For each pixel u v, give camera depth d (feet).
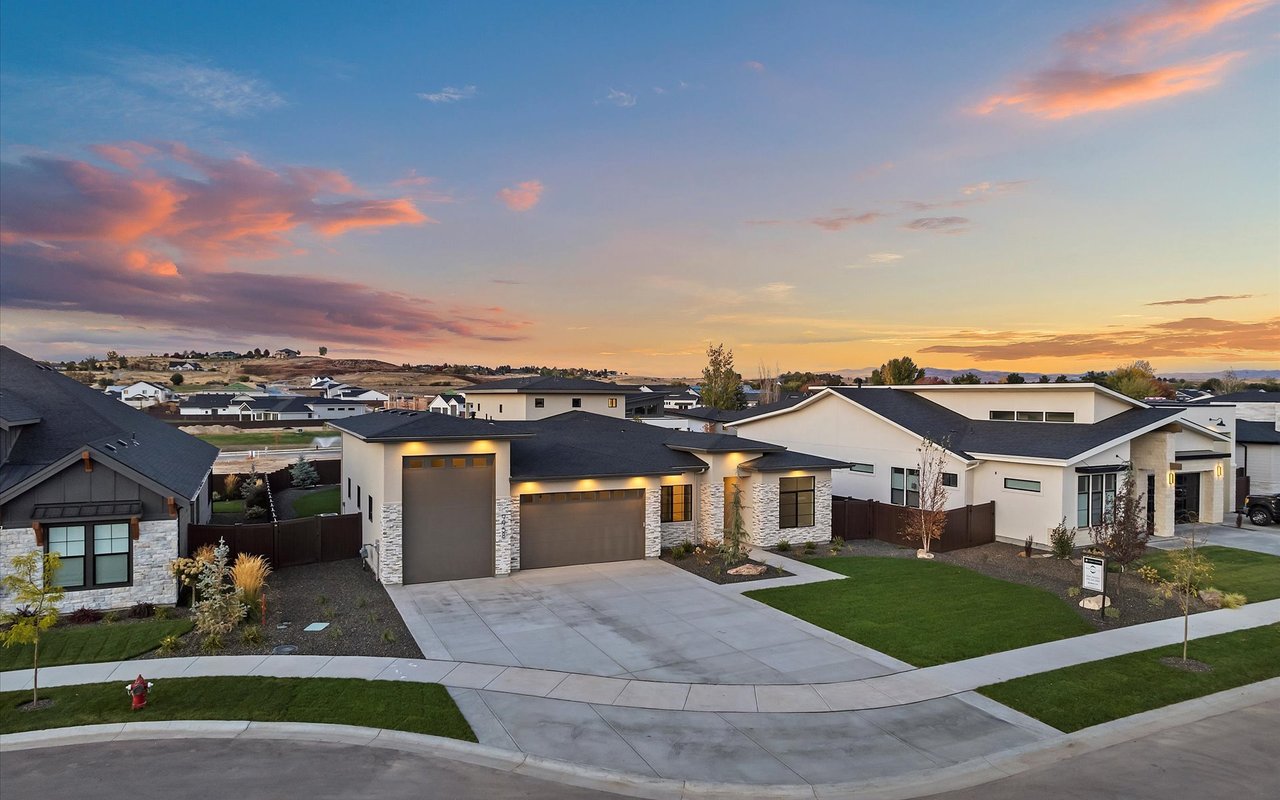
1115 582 71.26
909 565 78.48
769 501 87.51
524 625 57.21
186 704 41.75
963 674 47.52
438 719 40.27
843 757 36.60
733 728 39.73
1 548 56.70
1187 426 102.53
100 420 75.20
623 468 80.38
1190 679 46.91
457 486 72.08
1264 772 35.35
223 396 365.81
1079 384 94.02
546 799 32.35
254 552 74.64
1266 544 91.61
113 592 59.16
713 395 277.44
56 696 42.73
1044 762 36.29
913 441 98.58
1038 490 86.38
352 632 55.01
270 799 31.86
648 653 51.11
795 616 59.93
